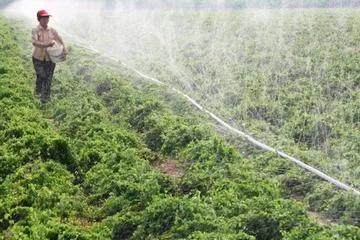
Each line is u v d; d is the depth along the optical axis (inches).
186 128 644.7
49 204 503.2
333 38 1026.7
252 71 893.8
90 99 776.3
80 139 648.4
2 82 807.7
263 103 740.7
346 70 856.3
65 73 936.9
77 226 478.0
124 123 719.7
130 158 576.4
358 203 498.3
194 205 470.3
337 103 737.6
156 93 812.0
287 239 434.3
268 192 509.0
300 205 491.8
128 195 516.7
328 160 591.8
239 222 455.8
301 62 905.5
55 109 762.8
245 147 636.7
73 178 563.8
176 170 601.6
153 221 472.1
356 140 621.9
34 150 583.2
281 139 645.9
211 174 545.3
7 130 625.9
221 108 744.3
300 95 768.9
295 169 569.0
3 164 561.9
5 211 491.2
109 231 471.2
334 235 435.2
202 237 429.7
